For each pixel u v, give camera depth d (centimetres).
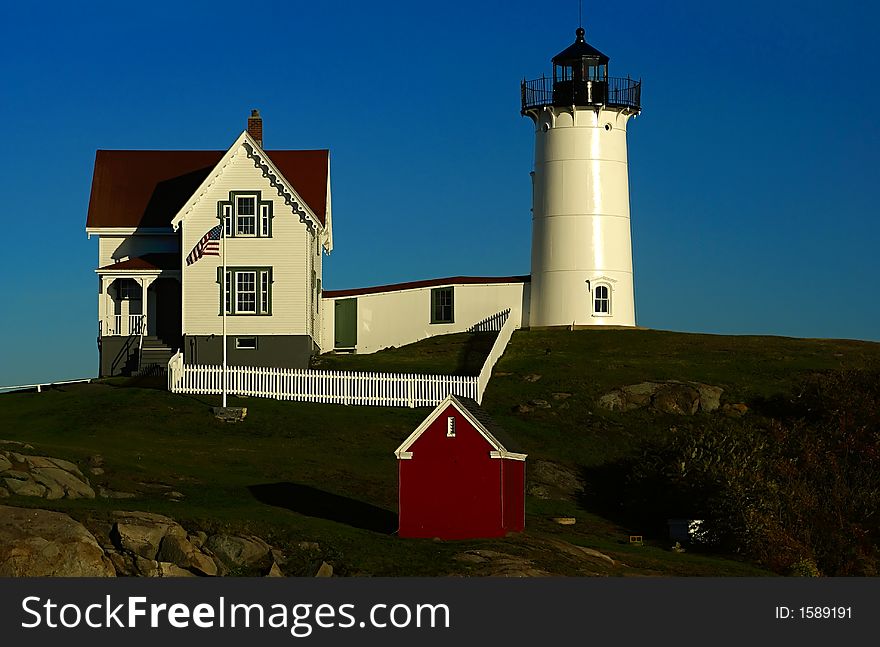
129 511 3906
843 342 7250
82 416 5681
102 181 7581
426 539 4103
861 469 5281
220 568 3744
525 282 7981
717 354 6931
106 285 7138
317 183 7312
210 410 5812
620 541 4653
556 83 7944
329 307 7956
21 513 3734
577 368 6631
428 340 7756
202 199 6856
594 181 7862
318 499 4578
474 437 4188
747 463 5075
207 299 6831
